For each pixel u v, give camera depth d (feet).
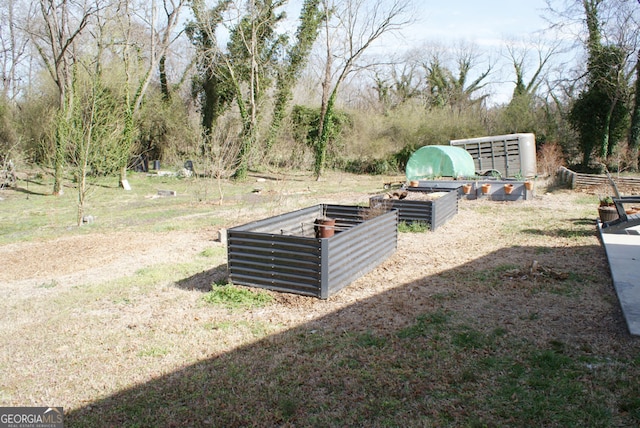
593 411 10.41
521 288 19.51
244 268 19.99
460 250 27.04
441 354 13.51
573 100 91.30
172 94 104.32
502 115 101.65
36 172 87.81
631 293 16.87
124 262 26.53
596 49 77.82
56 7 62.85
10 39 118.11
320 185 77.66
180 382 12.36
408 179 65.72
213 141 64.13
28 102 91.40
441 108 110.11
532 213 41.01
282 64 93.20
